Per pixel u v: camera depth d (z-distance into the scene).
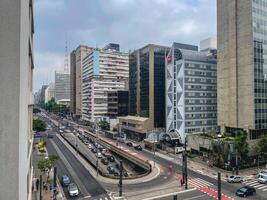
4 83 11.70
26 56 13.70
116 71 184.12
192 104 94.25
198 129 95.12
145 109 118.19
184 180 52.47
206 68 97.38
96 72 178.00
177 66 96.06
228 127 82.38
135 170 72.44
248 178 56.78
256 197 45.16
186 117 92.69
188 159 74.12
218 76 86.25
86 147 97.50
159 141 93.50
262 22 77.00
